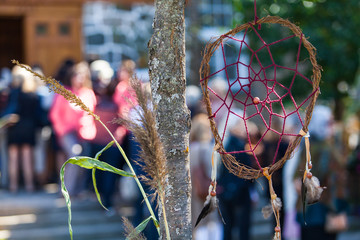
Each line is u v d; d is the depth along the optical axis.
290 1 8.00
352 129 9.60
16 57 12.91
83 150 7.61
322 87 9.19
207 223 6.32
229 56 11.47
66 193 2.11
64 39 10.57
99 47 12.40
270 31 8.40
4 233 7.51
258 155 5.96
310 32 8.50
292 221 5.80
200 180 6.18
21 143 8.12
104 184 7.76
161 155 1.97
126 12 12.62
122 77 7.07
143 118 1.95
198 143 6.27
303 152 5.41
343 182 5.46
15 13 10.32
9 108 8.06
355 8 8.89
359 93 10.02
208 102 2.17
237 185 6.16
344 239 8.63
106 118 7.11
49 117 7.94
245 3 7.73
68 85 7.37
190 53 10.02
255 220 8.45
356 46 9.06
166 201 2.14
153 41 2.17
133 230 2.13
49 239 7.55
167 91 2.15
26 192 8.45
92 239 7.67
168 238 2.05
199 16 10.60
